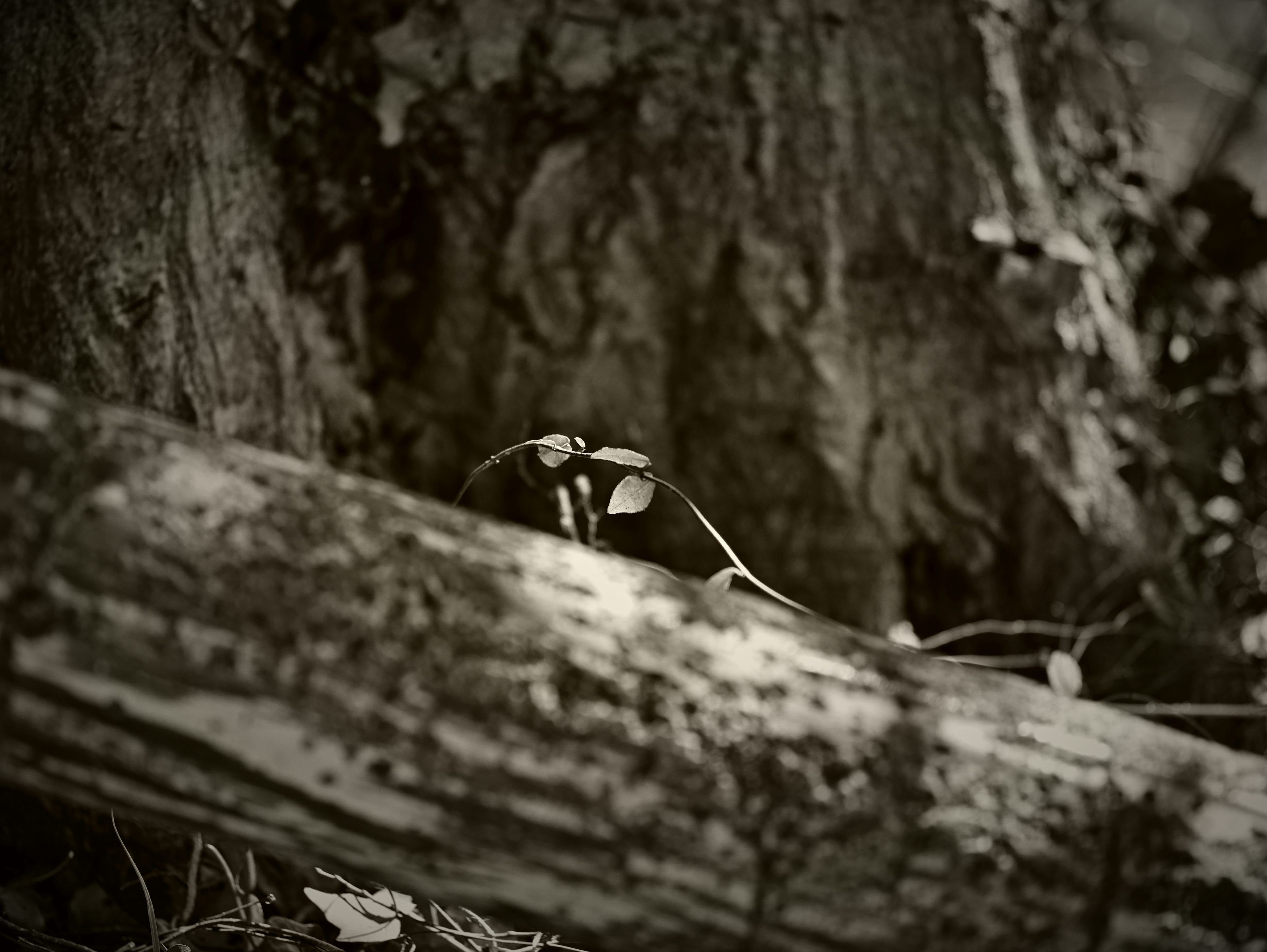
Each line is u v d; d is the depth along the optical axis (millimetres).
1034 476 874
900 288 877
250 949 755
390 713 579
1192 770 631
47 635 571
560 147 874
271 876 783
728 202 874
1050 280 884
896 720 609
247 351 846
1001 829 605
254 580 577
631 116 878
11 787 816
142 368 823
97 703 577
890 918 601
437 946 757
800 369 865
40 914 779
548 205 871
